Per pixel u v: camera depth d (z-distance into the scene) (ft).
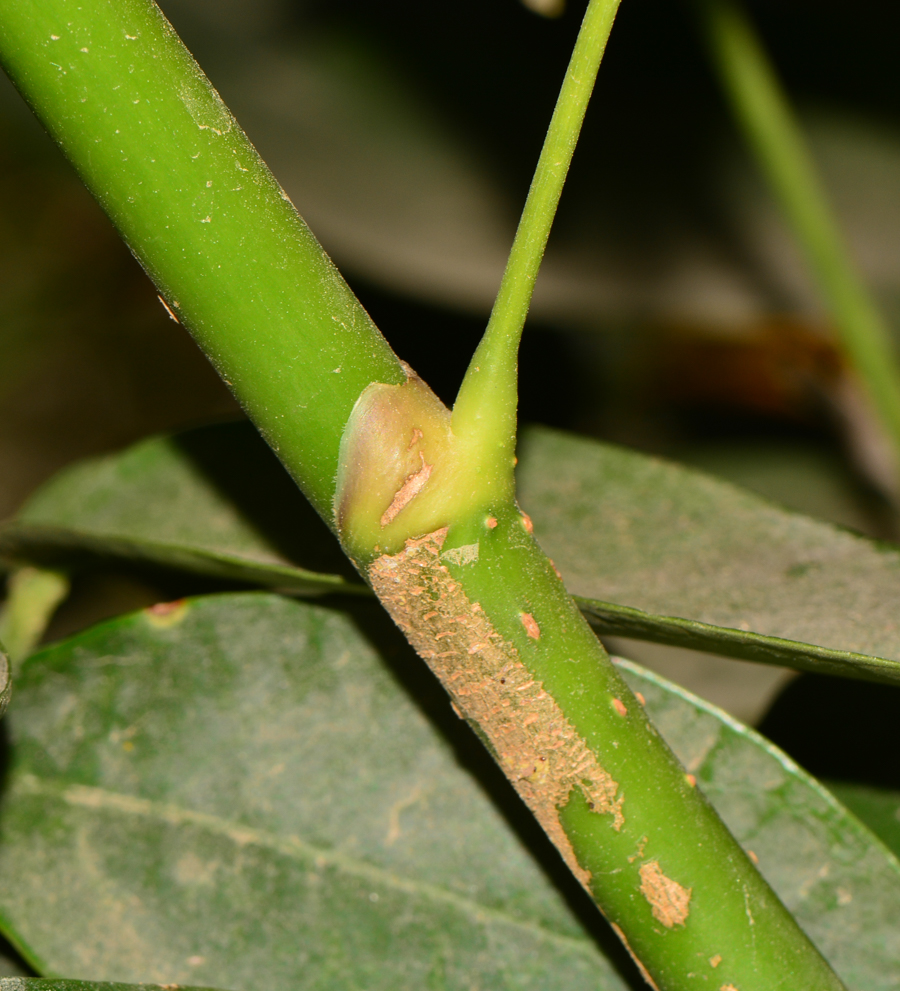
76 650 1.08
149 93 0.95
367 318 0.97
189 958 1.05
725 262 2.20
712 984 0.99
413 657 1.07
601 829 0.99
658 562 1.09
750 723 1.87
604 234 2.20
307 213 2.07
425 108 2.17
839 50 2.22
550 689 0.98
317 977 1.05
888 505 2.47
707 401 2.64
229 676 1.08
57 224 3.76
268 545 1.13
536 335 2.69
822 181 2.25
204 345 0.97
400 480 0.97
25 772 1.08
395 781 1.06
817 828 1.04
